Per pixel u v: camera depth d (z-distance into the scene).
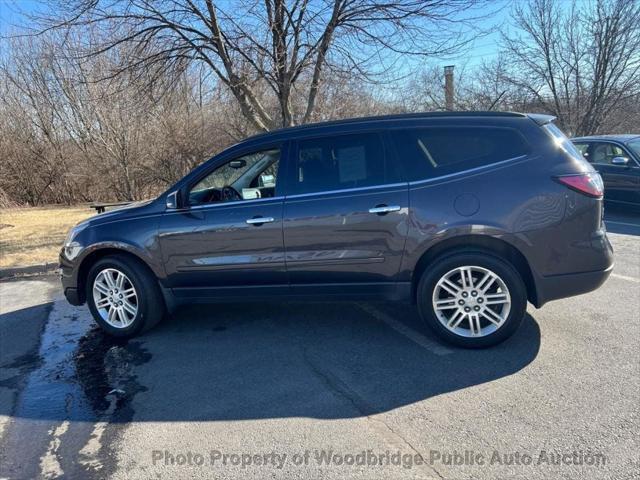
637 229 8.30
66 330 4.94
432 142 3.87
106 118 17.33
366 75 9.16
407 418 2.99
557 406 3.01
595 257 3.64
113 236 4.41
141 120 17.12
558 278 3.68
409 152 3.87
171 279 4.37
